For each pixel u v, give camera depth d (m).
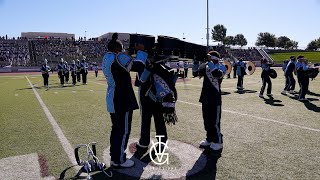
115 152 4.59
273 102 11.03
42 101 12.30
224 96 12.99
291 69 13.31
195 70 5.49
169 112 4.92
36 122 8.02
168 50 4.80
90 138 6.31
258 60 66.25
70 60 53.84
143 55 4.55
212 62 5.29
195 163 4.79
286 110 9.25
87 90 16.92
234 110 9.32
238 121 7.68
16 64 49.62
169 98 4.91
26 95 14.74
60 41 63.00
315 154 5.12
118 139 4.58
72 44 62.34
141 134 5.44
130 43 4.77
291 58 13.47
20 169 4.64
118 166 4.59
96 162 4.58
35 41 60.75
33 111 9.83
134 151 5.39
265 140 5.95
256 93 13.99
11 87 19.75
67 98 13.20
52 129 7.17
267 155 5.09
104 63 4.59
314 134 6.37
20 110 10.08
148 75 4.92
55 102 11.93
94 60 55.78
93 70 46.97
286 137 6.16
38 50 56.66
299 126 7.08
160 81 4.94
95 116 8.73
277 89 15.65
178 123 7.55
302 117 8.12
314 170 4.44
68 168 4.64
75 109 10.09
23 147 5.76
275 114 8.59
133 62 4.49
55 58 54.19
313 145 5.61
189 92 14.89
